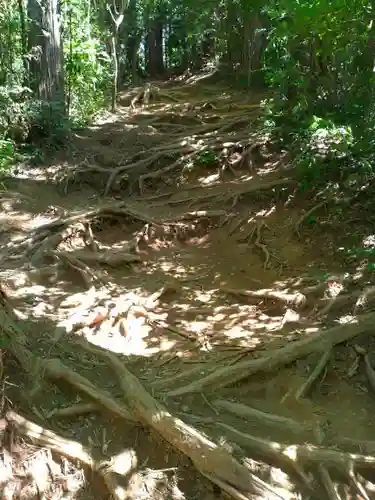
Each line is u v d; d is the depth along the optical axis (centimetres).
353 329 466
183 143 1132
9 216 815
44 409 377
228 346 493
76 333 502
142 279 670
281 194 887
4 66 1084
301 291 580
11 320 458
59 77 1184
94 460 336
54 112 1142
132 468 331
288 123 1030
